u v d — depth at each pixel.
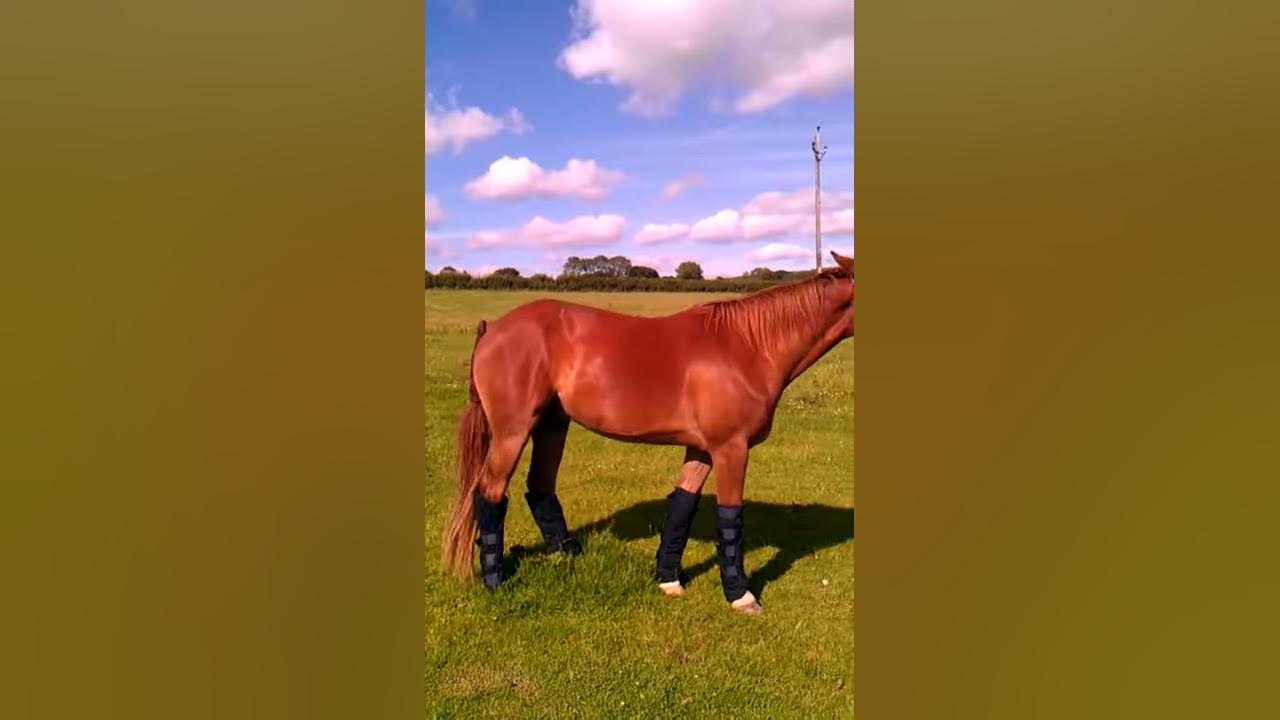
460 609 3.16
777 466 4.36
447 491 3.99
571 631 3.05
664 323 3.22
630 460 4.59
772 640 3.01
